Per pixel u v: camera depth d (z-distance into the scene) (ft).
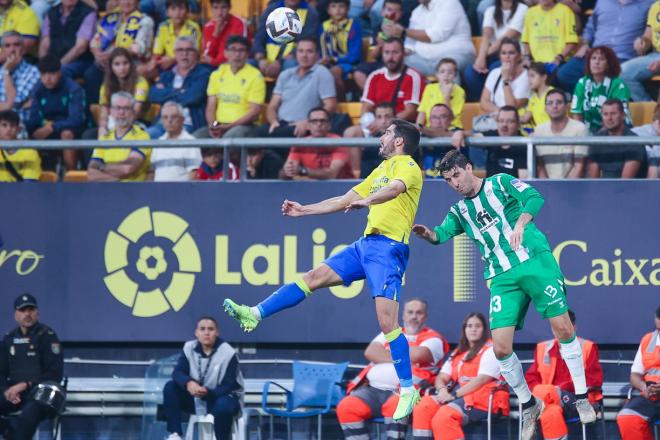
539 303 56.44
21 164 79.92
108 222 79.30
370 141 75.82
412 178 51.85
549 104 78.02
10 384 74.84
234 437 74.18
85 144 78.69
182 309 78.48
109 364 79.97
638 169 74.49
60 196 79.77
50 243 79.66
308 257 77.46
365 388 72.49
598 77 81.51
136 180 79.66
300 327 77.82
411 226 53.83
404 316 73.97
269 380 78.95
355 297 77.46
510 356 56.70
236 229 78.18
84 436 80.23
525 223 54.29
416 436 70.03
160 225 78.84
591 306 75.05
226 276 78.18
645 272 74.59
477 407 69.97
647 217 74.49
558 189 75.05
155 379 78.33
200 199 78.54
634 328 74.59
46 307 79.25
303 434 79.00
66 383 75.77
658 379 69.56
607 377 76.33
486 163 75.25
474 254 76.28
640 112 84.12
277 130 82.89
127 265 79.05
